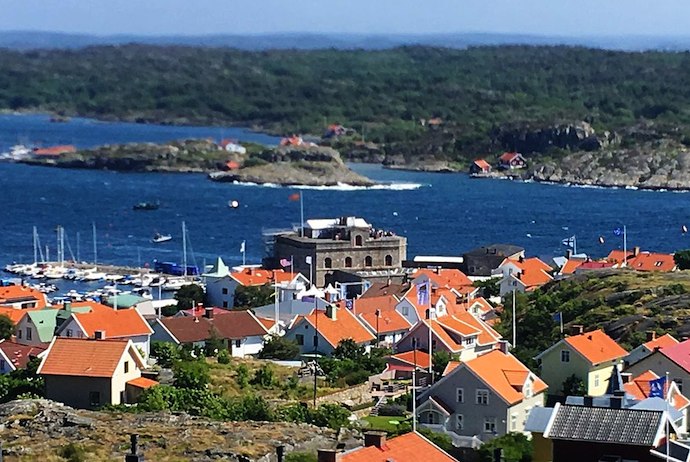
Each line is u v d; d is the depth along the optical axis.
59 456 179.00
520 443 186.50
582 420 151.12
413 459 145.75
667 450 141.62
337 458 139.50
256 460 177.12
